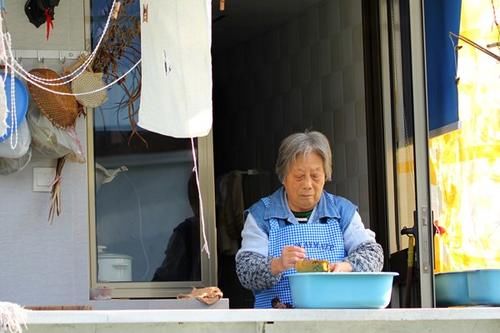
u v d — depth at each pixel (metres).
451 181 11.72
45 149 10.70
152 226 11.48
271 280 9.56
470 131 11.62
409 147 12.08
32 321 7.99
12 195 10.99
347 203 10.31
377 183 12.92
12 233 10.98
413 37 11.45
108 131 11.41
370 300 8.66
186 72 9.37
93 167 11.30
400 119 12.37
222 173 17.08
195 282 11.49
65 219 11.10
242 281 9.85
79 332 8.61
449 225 11.66
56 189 11.03
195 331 8.84
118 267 11.31
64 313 8.03
